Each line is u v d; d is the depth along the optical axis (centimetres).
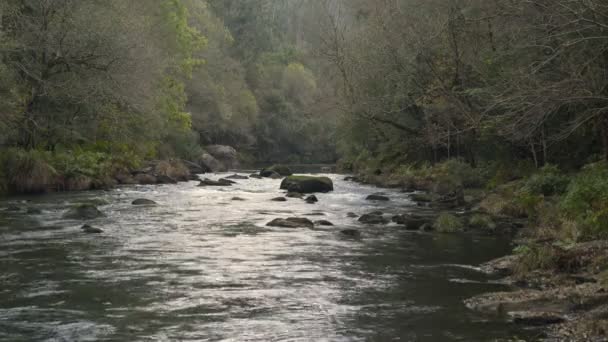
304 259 1341
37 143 3372
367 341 788
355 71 3712
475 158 3534
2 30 2873
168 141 5406
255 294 1030
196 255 1382
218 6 8681
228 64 7631
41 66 3145
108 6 3375
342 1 4962
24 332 820
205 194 3048
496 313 912
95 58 3161
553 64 1783
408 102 3588
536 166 2758
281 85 8862
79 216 2023
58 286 1077
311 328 841
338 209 2394
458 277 1164
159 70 3972
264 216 2139
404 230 1800
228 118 6725
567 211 1628
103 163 3575
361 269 1236
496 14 2036
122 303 967
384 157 4575
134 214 2161
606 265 1111
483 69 2558
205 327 845
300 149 8962
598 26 1491
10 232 1694
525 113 1678
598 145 2584
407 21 3306
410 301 985
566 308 907
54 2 3084
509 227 1753
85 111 3522
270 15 9550
